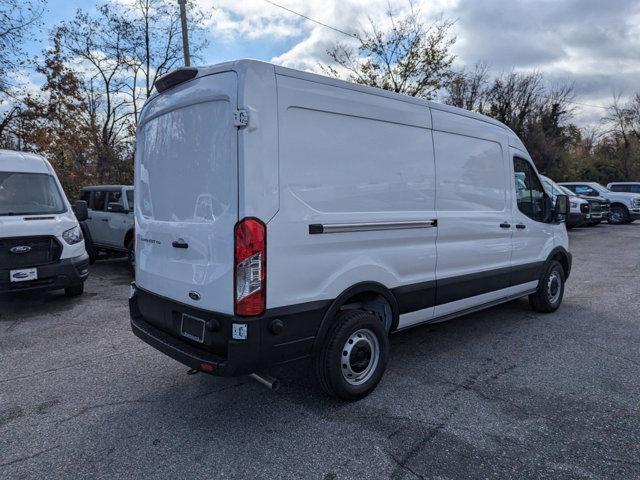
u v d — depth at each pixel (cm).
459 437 308
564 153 3569
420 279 409
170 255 348
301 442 304
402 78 1994
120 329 558
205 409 350
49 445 303
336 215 333
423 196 407
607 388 383
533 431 315
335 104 334
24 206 668
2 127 1495
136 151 408
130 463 282
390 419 333
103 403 362
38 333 544
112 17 1803
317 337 328
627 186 2339
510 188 524
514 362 441
